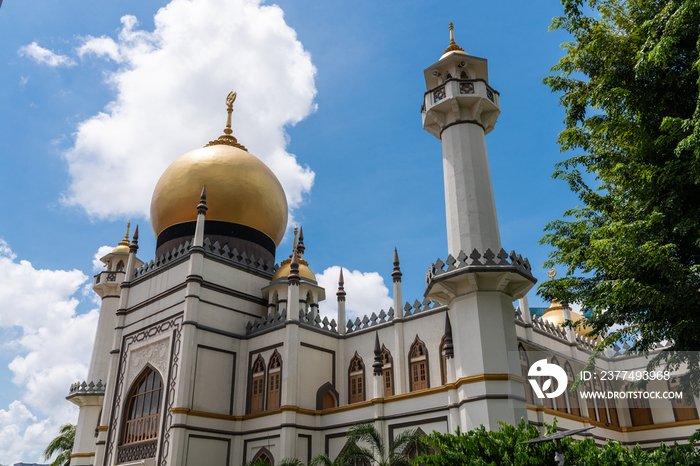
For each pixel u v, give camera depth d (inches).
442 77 885.2
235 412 1019.3
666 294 455.8
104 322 1465.3
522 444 441.1
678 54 488.7
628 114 527.8
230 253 1141.7
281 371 983.6
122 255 1553.9
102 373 1407.5
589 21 572.7
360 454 751.7
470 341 712.4
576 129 572.4
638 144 515.8
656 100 515.2
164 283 1104.8
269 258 1286.9
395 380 953.5
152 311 1103.0
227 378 1032.2
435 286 761.0
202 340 1011.9
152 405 1018.1
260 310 1159.6
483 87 838.5
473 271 708.0
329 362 1045.8
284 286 1147.3
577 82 579.2
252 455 961.5
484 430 479.8
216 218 1219.2
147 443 976.9
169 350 1012.5
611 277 540.1
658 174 497.7
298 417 938.7
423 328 949.2
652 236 484.4
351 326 1085.8
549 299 572.4
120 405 1072.8
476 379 687.1
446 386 763.4
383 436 852.6
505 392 673.6
